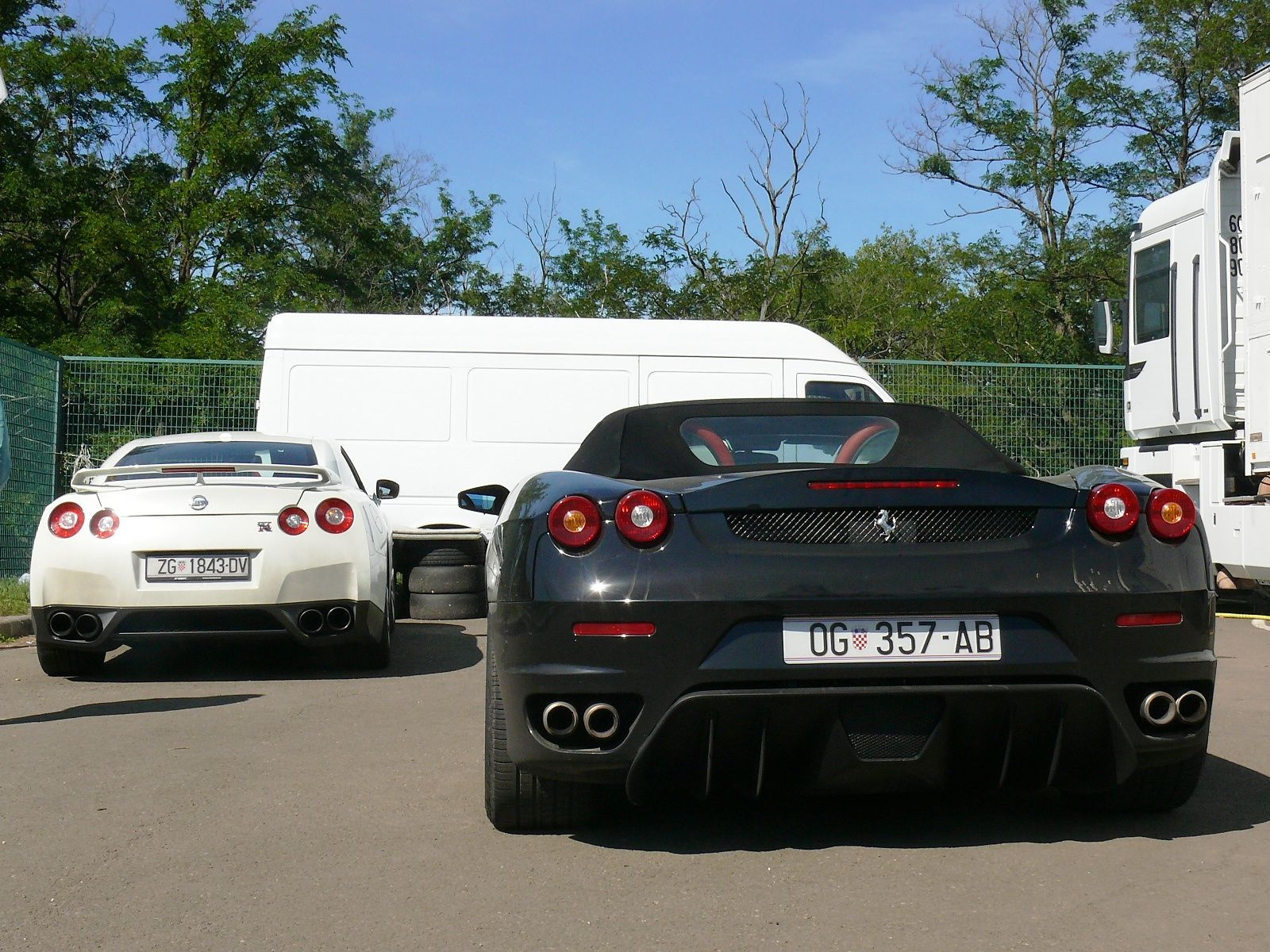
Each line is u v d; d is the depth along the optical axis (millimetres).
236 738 5387
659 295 29688
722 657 3303
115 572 6824
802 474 3434
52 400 14055
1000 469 4023
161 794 4371
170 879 3408
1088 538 3480
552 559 3434
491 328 11453
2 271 30891
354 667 7559
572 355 11453
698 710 3299
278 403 11250
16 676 7281
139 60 33781
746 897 3174
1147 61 32031
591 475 3674
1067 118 32469
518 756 3500
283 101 33812
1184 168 32375
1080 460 15422
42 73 31500
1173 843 3627
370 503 7711
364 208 37344
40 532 6996
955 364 15469
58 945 2912
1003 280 33438
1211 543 10594
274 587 6914
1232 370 10523
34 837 3838
